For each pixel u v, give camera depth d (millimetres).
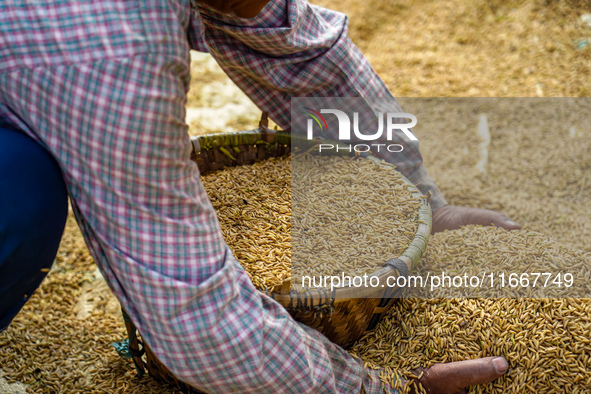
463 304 1678
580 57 3812
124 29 1056
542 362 1566
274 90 2092
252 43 1830
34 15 1059
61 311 2020
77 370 1743
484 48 3994
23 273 1216
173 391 1626
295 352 1303
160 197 1149
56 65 1064
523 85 3596
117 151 1090
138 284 1173
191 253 1191
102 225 1178
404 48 4031
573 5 4238
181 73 1148
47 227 1205
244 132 2184
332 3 4430
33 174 1166
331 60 1959
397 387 1563
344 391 1506
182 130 1164
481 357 1604
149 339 1246
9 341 1838
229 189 1997
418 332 1657
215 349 1194
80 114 1078
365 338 1699
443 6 4422
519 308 1649
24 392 1669
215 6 1394
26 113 1140
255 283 1534
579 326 1590
